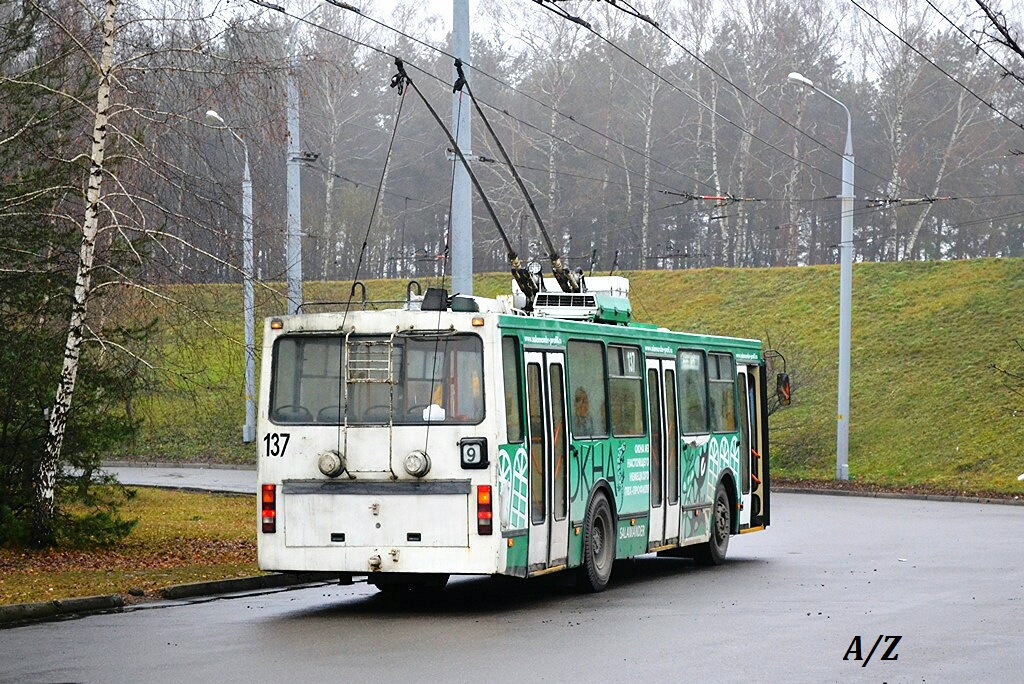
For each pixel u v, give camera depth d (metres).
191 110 31.22
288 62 32.34
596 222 119.75
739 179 115.38
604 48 113.00
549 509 24.12
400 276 122.19
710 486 32.34
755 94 113.75
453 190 31.92
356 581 28.84
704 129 118.81
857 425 69.69
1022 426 64.19
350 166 118.75
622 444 27.52
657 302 90.44
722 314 86.56
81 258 29.97
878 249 129.75
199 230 32.19
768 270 90.75
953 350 73.75
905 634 19.23
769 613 21.92
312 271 106.44
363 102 116.94
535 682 15.39
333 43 88.00
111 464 77.38
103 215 31.45
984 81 112.25
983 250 130.62
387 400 22.72
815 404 72.88
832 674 15.86
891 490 60.66
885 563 31.61
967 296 79.12
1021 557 32.91
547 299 28.72
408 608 23.41
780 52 115.94
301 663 16.88
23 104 30.55
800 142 118.62
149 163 30.89
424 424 22.48
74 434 31.75
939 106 119.12
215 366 37.84
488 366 22.44
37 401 30.67
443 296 23.55
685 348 31.56
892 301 81.75
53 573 26.58
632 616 21.80
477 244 110.06
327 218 103.50
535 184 110.88
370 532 22.52
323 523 22.72
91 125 31.52
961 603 23.14
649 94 111.75
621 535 27.28
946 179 119.56
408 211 119.44
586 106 113.94
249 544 33.91
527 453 23.38
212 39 30.98
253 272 33.44
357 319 23.03
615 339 27.62
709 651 17.72
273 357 23.36
